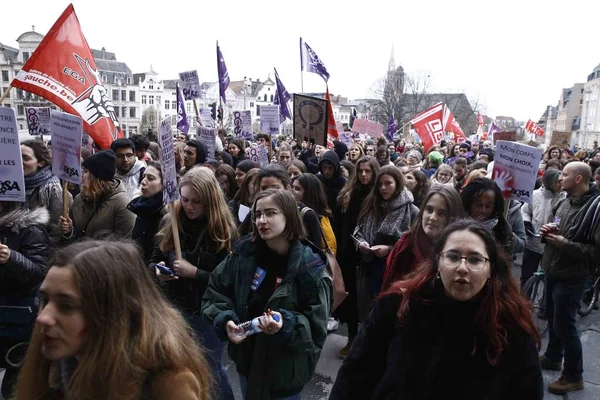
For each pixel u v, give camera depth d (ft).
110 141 16.07
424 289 6.03
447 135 129.70
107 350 4.54
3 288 9.56
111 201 12.95
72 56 15.33
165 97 271.69
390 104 157.17
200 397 4.95
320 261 8.64
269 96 313.32
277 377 8.38
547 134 353.31
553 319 13.48
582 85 278.67
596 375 14.26
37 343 5.08
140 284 4.90
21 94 195.11
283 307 8.30
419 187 18.53
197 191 10.07
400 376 5.94
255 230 8.84
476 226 6.00
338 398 6.61
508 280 5.96
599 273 12.82
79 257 4.66
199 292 10.12
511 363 5.71
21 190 10.28
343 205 15.84
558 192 18.76
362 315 14.19
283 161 28.30
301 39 30.83
